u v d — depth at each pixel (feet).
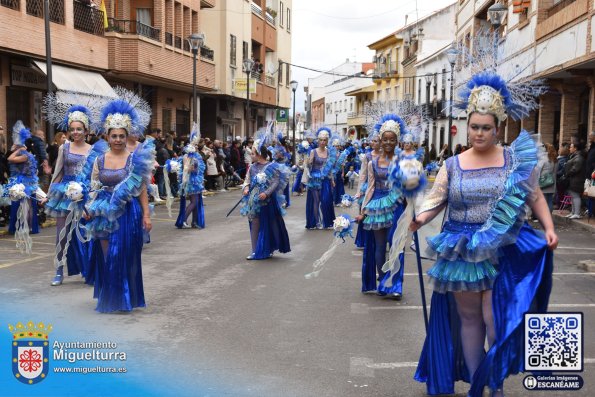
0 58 58.85
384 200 25.29
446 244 14.71
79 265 27.84
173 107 99.81
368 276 26.45
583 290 27.50
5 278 28.43
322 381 16.57
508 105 15.07
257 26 136.26
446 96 143.43
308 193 48.39
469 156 15.06
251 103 139.33
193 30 101.30
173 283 28.19
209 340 19.90
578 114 68.69
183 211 47.26
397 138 25.58
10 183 41.01
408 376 17.02
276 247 35.06
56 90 60.85
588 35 55.06
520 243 14.65
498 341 14.16
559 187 58.90
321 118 318.04
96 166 22.74
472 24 107.45
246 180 34.50
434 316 15.47
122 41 75.87
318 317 22.80
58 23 64.18
